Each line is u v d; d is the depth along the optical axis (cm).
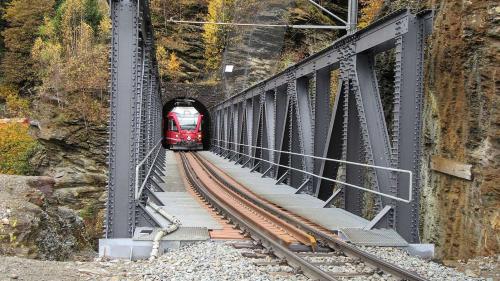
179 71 6531
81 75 4894
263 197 1574
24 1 8100
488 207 999
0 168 4191
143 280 715
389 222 1042
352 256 857
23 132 4725
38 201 1505
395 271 729
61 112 4438
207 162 3164
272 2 5516
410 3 1584
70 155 4316
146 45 1322
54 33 7406
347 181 1297
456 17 1166
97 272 754
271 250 876
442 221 1157
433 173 1226
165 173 2695
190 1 7062
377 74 1698
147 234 971
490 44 1042
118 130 975
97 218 3622
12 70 7700
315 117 1564
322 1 5109
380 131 1155
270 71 5459
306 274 737
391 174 1034
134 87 980
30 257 1198
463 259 1047
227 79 6078
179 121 5022
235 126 3459
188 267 769
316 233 998
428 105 1268
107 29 6562
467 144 1085
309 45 5000
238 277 719
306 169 1717
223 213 1251
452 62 1163
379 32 1102
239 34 6150
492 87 1026
